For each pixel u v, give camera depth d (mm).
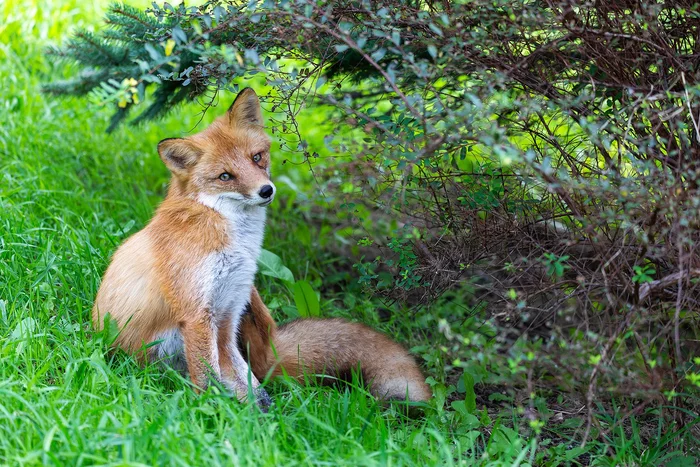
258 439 6371
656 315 7031
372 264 9234
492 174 8148
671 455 7371
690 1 7008
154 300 8164
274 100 8406
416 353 10086
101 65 10922
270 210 13492
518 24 7023
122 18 9477
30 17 17000
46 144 13539
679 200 6328
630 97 6926
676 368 6711
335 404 7586
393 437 7262
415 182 8492
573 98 7312
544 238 8305
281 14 6848
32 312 8445
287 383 7715
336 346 8711
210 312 8047
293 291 10523
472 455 7078
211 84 8305
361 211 11242
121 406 6688
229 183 8188
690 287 7008
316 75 9008
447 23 6266
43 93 11875
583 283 6902
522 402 8961
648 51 7152
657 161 7602
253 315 8742
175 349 8375
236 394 7875
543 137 7645
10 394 6508
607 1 6961
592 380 6289
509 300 8039
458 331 10172
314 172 8695
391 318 10781
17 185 11820
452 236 8555
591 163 8469
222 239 8172
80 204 12062
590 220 6973
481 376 9141
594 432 8016
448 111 6441
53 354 7711
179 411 6867
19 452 6016
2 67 15484
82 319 8875
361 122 7746
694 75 6863
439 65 6859
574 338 6965
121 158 14234
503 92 7262
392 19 7094
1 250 9438
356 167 7758
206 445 6082
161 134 15203
